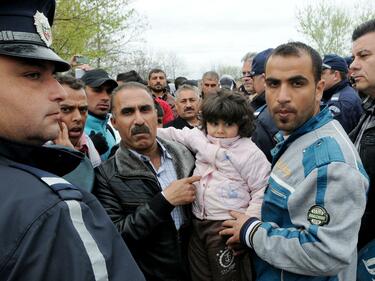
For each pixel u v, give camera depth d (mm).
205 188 2055
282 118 1696
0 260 815
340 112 3607
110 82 3270
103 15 12062
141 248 1935
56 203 877
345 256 1437
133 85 2107
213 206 2010
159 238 1949
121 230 1855
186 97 4496
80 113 2461
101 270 889
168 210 1871
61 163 1151
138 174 1979
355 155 1559
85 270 855
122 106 2051
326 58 4086
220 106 2088
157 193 1979
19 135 977
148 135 2057
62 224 864
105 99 3291
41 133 995
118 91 2098
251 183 2035
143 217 1836
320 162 1521
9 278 809
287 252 1534
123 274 964
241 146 2104
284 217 1663
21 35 958
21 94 956
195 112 4520
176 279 1987
